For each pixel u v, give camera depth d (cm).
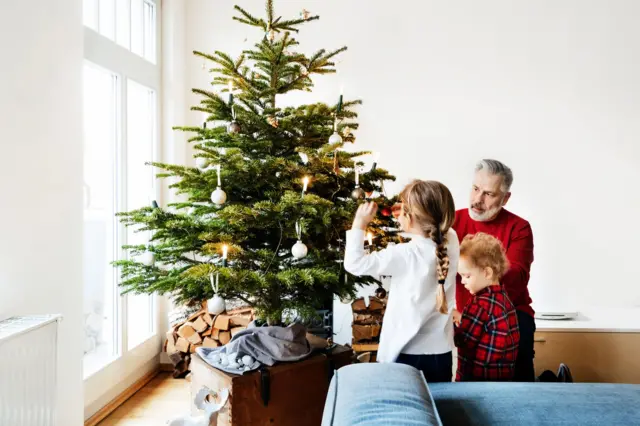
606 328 248
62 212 208
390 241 198
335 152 177
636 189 324
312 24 343
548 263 331
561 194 329
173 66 336
